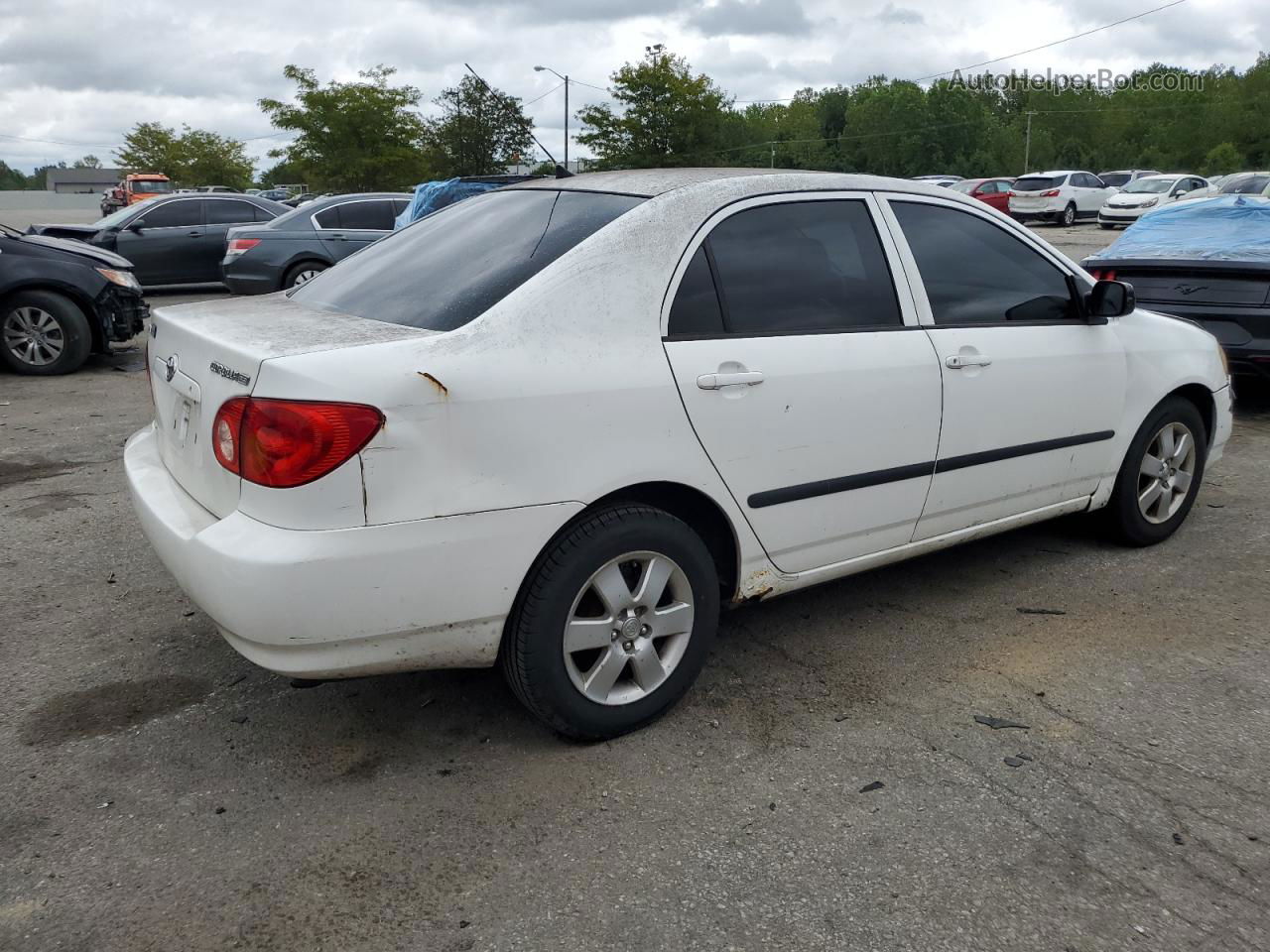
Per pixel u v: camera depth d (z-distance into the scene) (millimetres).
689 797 2922
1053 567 4648
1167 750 3156
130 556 4738
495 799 2912
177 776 3029
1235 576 4539
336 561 2629
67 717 3352
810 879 2580
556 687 3014
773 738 3234
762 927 2418
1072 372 4215
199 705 3438
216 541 2693
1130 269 7121
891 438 3627
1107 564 4680
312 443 2592
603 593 3051
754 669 3693
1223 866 2633
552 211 3441
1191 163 74438
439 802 2902
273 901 2508
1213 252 6910
